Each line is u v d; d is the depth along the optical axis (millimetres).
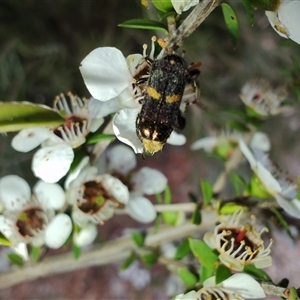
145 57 97
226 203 114
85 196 114
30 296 271
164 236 126
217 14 245
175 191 280
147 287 242
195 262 123
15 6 237
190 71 100
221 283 103
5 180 117
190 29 94
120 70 98
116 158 124
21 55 239
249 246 105
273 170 127
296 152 264
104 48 98
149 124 96
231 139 138
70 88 239
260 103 134
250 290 101
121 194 115
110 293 269
